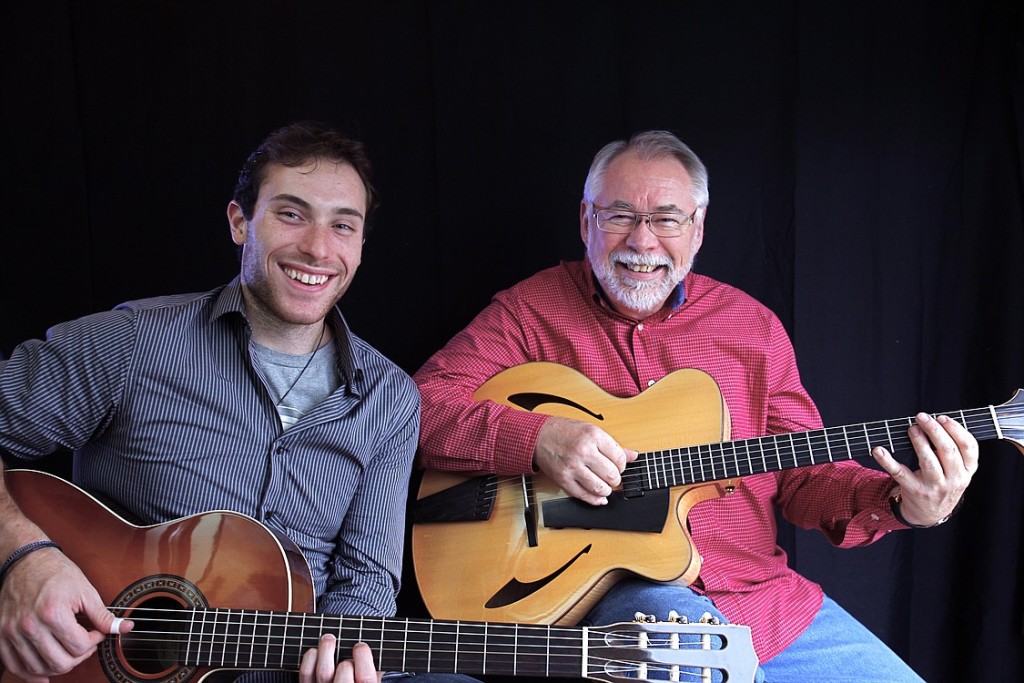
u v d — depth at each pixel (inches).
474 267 101.3
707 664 60.6
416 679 70.4
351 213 70.3
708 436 80.4
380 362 75.3
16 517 62.9
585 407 84.5
